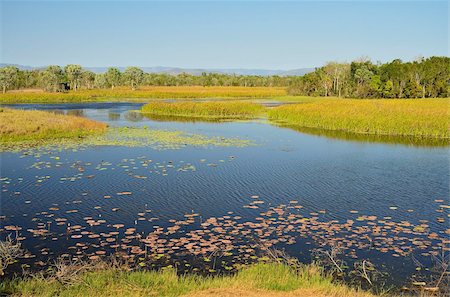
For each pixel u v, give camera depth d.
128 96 92.50
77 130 33.19
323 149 27.38
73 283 8.32
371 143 30.36
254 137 32.88
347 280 9.41
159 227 12.65
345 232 12.46
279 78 156.12
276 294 7.93
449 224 13.24
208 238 11.80
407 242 11.76
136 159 23.00
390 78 79.19
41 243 11.40
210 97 93.88
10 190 16.58
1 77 94.06
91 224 12.83
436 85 75.50
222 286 8.29
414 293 8.79
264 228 12.67
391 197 16.22
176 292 7.95
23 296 7.68
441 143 30.62
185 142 29.50
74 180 18.20
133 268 9.83
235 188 17.19
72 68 115.62
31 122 33.38
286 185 17.80
